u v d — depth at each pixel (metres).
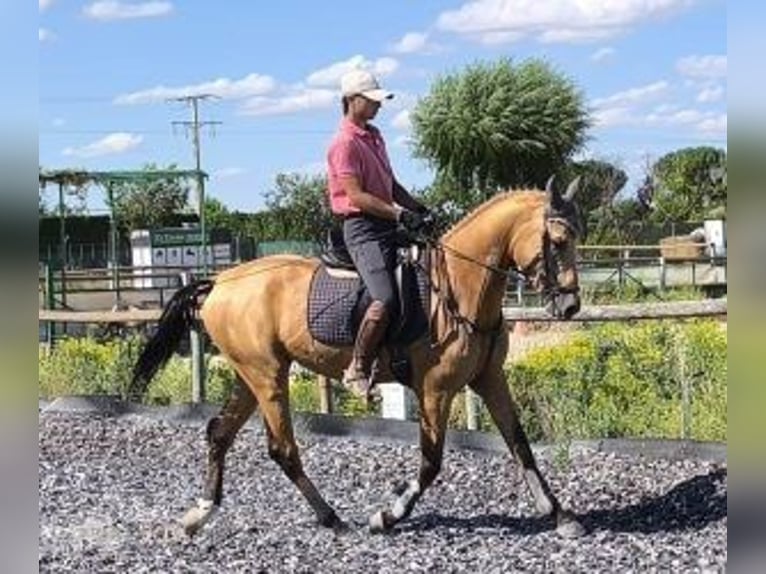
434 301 7.10
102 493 8.92
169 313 7.90
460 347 7.06
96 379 13.23
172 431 11.17
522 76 39.38
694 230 42.31
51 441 10.96
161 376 12.82
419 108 39.88
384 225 7.15
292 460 7.54
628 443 8.90
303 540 7.32
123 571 6.75
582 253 32.31
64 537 7.58
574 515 7.19
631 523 7.35
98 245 43.72
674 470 8.34
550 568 6.42
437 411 7.17
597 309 9.61
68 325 18.06
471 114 39.06
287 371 7.60
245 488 8.88
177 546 7.30
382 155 7.24
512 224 7.03
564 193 7.07
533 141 39.16
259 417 10.85
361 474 9.10
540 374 10.13
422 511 7.90
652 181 54.34
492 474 8.77
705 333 10.23
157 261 35.47
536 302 17.67
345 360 7.34
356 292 7.24
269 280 7.58
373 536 7.34
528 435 10.02
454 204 40.16
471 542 7.09
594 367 10.09
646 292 21.58
